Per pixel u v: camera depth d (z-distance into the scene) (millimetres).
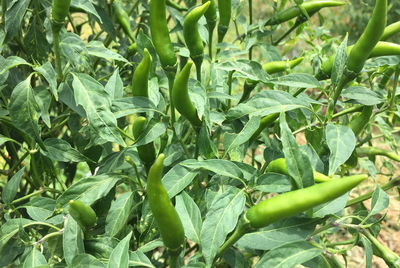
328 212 452
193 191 554
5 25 550
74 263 466
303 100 517
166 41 489
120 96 533
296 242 441
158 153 537
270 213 405
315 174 451
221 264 592
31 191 726
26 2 552
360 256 1239
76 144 609
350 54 487
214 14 575
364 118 545
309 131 532
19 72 636
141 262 469
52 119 665
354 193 1337
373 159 638
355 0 2055
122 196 512
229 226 443
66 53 547
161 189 396
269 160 546
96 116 490
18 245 501
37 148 582
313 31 777
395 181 546
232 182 537
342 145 474
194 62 529
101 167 552
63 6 508
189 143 638
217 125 565
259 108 507
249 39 658
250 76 533
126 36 748
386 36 509
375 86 675
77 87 499
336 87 509
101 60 762
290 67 591
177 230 414
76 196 500
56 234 493
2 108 603
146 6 731
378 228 493
